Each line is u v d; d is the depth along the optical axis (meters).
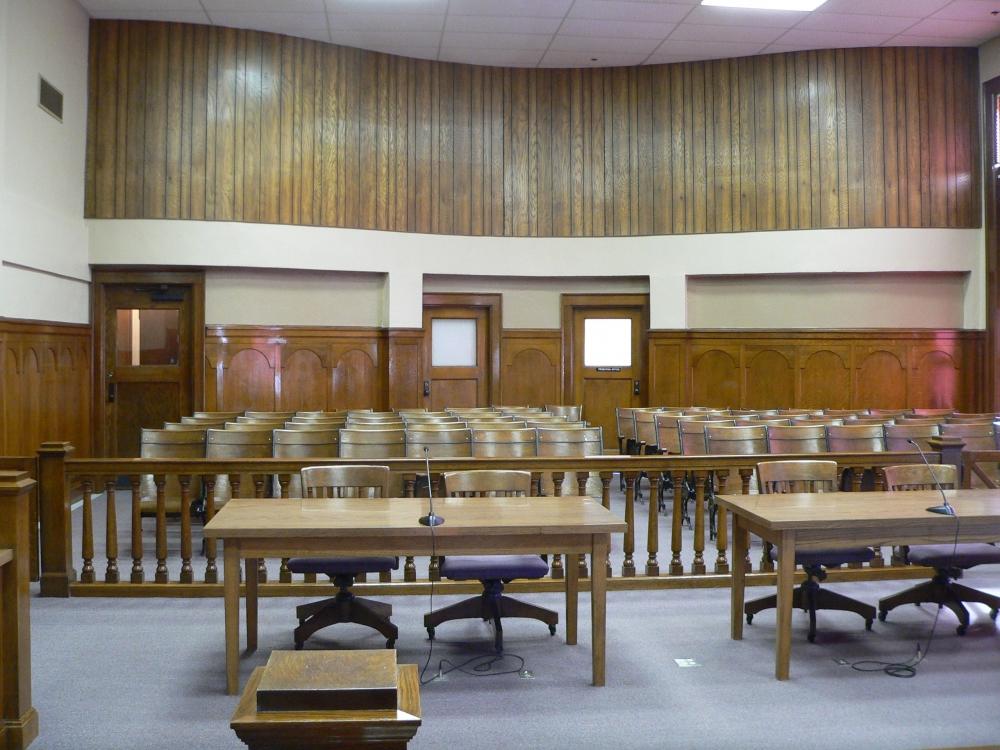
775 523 3.18
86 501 4.27
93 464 4.23
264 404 9.18
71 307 8.14
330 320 9.48
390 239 9.49
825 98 9.57
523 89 9.99
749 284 9.95
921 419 7.04
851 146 9.52
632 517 4.48
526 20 8.64
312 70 9.14
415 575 4.37
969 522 3.29
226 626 3.07
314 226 9.12
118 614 3.96
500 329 10.16
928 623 3.92
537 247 9.95
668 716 2.92
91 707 2.95
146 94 8.55
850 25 8.88
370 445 5.23
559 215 9.98
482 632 3.77
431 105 9.72
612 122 10.00
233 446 5.45
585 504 3.50
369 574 4.69
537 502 3.55
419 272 9.62
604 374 10.34
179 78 8.62
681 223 9.88
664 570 4.87
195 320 8.95
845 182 9.52
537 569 3.45
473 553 3.11
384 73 9.52
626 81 10.00
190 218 8.63
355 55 9.38
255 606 3.52
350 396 9.52
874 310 9.71
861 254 9.48
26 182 7.03
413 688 1.42
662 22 8.73
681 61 9.87
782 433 5.59
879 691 3.15
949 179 9.52
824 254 9.53
